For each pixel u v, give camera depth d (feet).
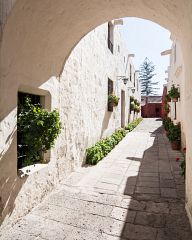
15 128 10.57
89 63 23.52
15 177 10.62
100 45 28.22
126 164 22.44
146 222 10.75
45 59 13.32
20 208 11.03
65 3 11.28
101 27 28.60
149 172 19.58
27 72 11.47
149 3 11.89
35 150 11.19
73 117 18.88
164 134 47.62
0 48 9.00
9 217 10.18
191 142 10.58
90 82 24.04
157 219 11.03
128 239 9.39
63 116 16.65
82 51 21.06
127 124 56.13
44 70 13.35
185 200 12.48
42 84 13.14
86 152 22.54
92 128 25.02
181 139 29.25
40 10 10.31
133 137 42.96
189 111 11.06
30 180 11.96
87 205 12.62
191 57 10.18
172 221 10.82
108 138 31.48
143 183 16.58
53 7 10.89
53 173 14.89
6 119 9.85
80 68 20.53
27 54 11.28
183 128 27.40
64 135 16.97
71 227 10.28
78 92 20.08
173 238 9.42
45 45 12.63
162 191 14.90
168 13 11.58
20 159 12.21
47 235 9.61
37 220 10.90
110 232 9.90
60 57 15.15
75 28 14.05
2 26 8.78
